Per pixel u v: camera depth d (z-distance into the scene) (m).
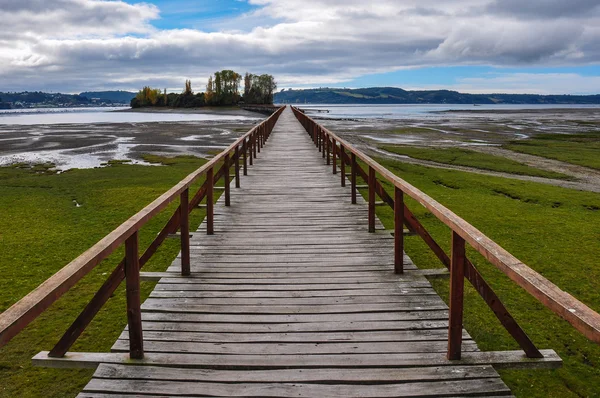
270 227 6.46
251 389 2.78
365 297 4.11
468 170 18.28
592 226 8.69
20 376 3.81
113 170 16.92
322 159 13.42
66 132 40.91
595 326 1.56
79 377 3.80
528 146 27.42
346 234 6.08
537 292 1.90
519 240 7.75
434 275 4.62
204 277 4.62
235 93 115.75
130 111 126.38
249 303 4.01
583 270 6.32
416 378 2.85
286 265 4.95
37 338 4.41
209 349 3.23
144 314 3.80
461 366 2.96
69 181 14.27
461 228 2.69
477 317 4.85
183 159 21.03
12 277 6.05
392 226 8.48
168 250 7.14
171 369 2.98
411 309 3.87
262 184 9.66
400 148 25.55
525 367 2.94
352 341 3.35
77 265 2.17
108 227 8.59
